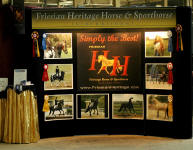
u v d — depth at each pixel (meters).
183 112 6.41
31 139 6.18
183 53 6.38
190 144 6.03
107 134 6.82
